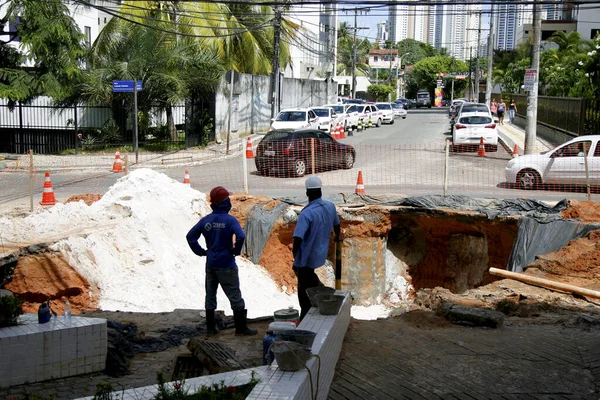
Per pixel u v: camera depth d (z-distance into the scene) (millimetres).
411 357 6473
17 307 6051
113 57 30328
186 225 14172
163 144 29516
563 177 18531
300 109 32281
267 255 14805
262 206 15102
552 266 11344
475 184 19969
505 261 14016
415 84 114250
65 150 28125
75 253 11078
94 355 6109
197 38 32125
